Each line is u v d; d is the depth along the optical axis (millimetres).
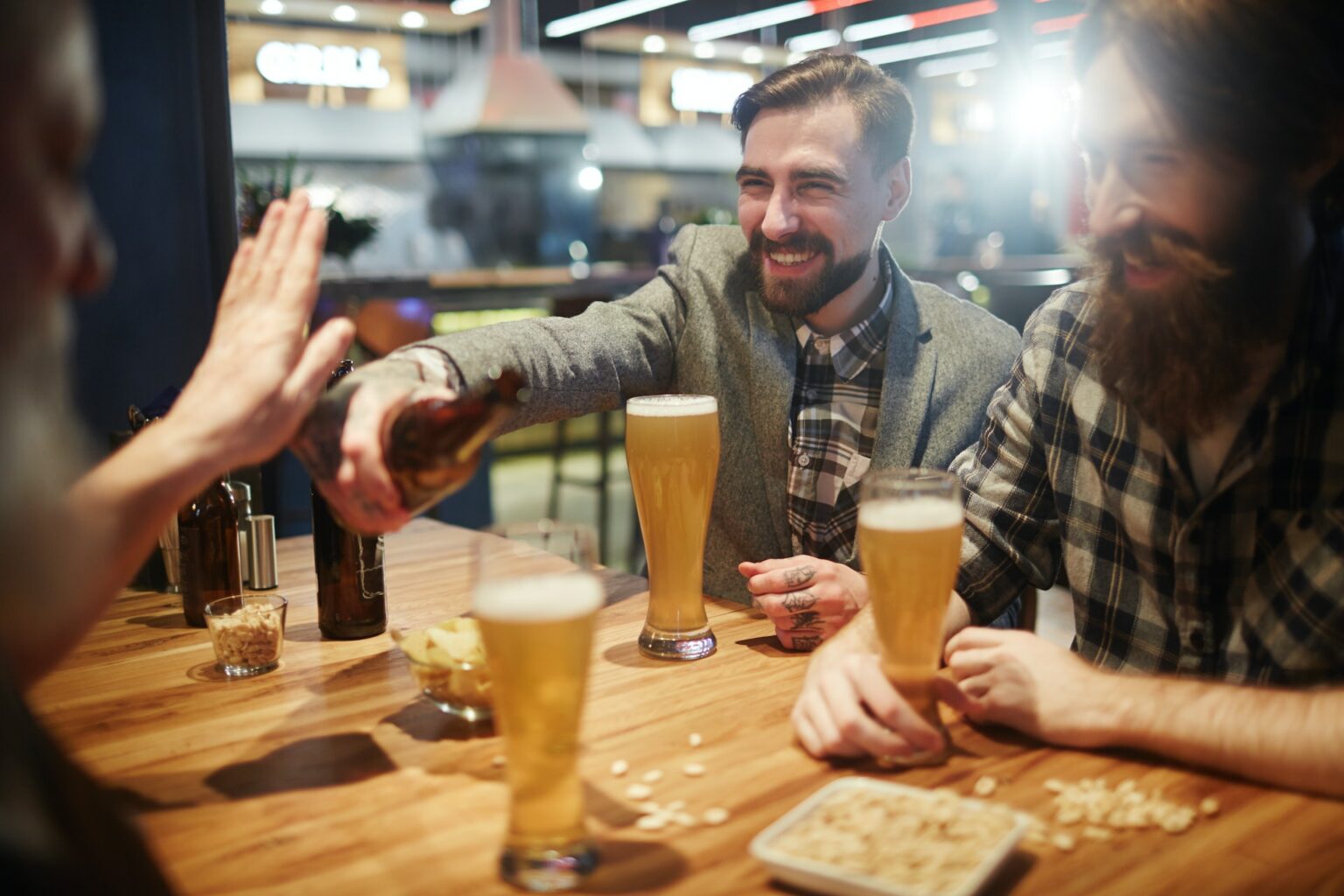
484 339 1382
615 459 6055
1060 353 1312
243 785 877
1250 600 1092
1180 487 1156
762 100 1543
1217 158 925
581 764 902
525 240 8836
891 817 753
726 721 987
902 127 1571
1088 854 742
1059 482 1311
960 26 7805
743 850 757
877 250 1680
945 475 916
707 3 7609
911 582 878
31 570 558
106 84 1887
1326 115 926
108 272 585
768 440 1680
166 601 1467
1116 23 950
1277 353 1061
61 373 555
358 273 6176
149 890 573
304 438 977
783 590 1180
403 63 8070
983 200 8758
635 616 1312
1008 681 962
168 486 840
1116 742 904
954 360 1641
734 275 1738
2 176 490
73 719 1027
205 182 2020
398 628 1271
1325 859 733
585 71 9000
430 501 979
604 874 725
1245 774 846
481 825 803
